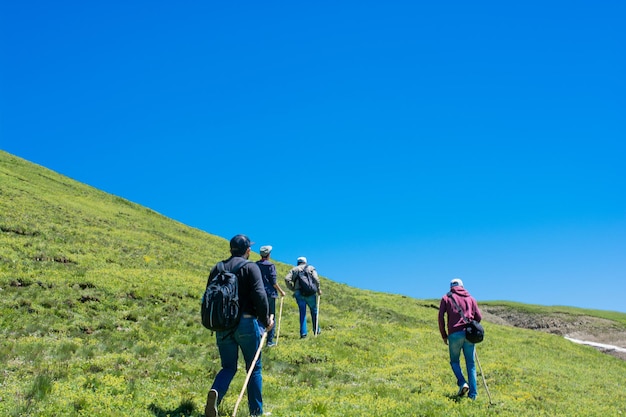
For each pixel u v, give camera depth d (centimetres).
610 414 1412
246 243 909
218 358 1534
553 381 1823
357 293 4112
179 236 4681
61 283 2116
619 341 6259
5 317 1628
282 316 2475
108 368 1218
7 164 5359
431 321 3416
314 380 1412
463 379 1270
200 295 2506
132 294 2214
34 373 1082
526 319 7094
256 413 887
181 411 887
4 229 2733
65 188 5275
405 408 1106
